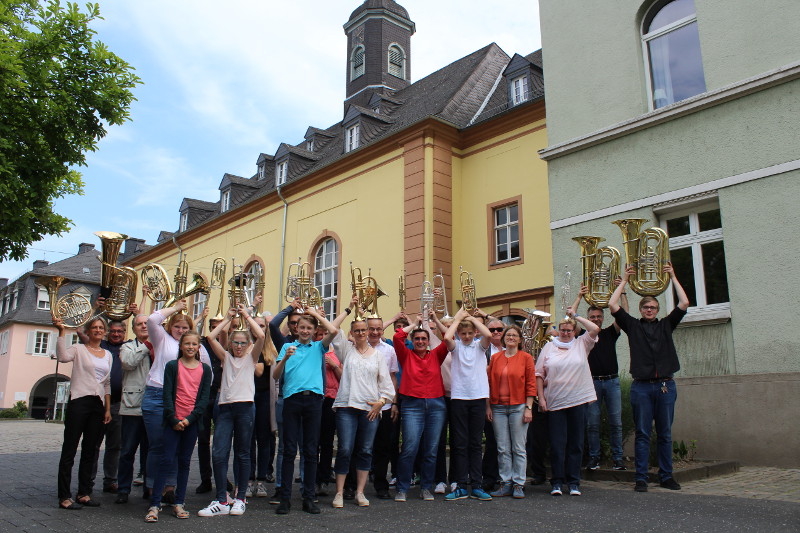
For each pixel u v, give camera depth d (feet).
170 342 20.48
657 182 33.06
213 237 87.76
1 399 136.67
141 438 24.25
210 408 23.24
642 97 34.71
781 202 28.45
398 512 18.65
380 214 59.93
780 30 29.66
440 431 21.12
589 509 18.39
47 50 33.94
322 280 66.74
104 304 21.86
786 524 15.87
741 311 29.04
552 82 39.01
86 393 19.93
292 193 72.54
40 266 150.00
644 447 21.65
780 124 28.99
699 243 31.65
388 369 21.71
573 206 36.50
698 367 30.25
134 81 36.94
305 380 19.24
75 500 19.95
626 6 35.96
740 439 28.04
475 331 21.66
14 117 33.12
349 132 69.97
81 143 35.35
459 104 62.03
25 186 33.04
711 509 17.90
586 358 21.72
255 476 22.95
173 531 16.28
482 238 55.26
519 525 16.55
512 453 21.31
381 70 88.84
